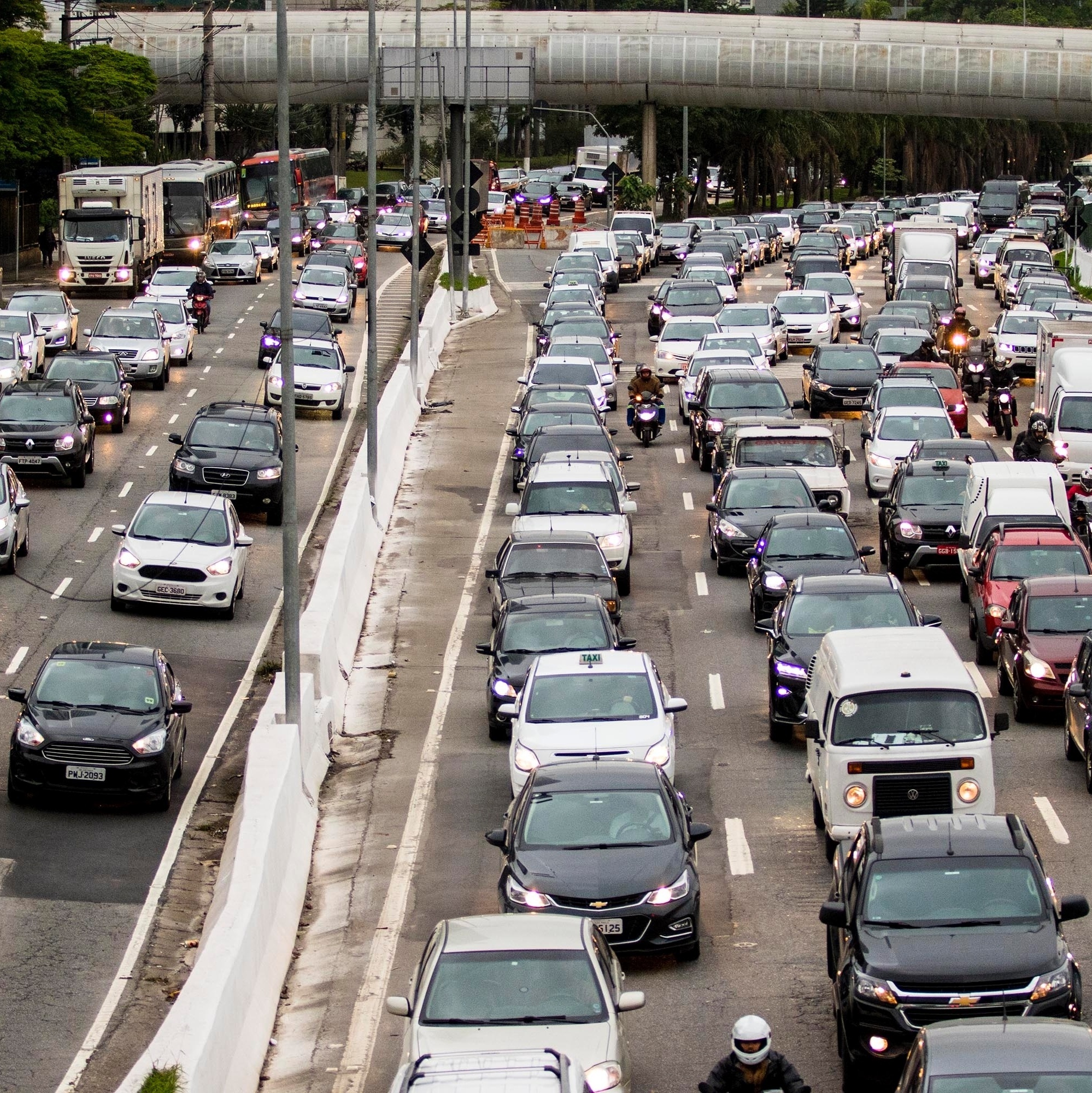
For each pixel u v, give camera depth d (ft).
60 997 149.79
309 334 457.68
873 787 171.12
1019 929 129.70
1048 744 213.66
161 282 560.61
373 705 239.30
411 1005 121.70
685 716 228.84
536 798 159.43
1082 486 318.86
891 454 346.74
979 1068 100.48
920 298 540.11
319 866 184.85
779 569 260.21
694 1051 135.74
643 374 404.77
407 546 321.52
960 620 269.64
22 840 185.47
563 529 281.13
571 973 121.80
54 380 361.51
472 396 463.42
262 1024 142.61
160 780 194.80
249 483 322.96
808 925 161.89
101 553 301.02
